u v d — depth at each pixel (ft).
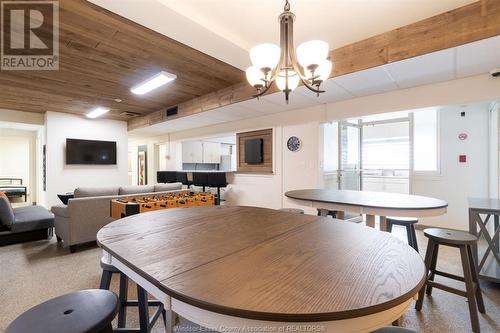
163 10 6.48
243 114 16.43
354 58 9.03
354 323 2.10
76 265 9.52
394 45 8.16
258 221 5.18
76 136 19.97
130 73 11.33
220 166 30.30
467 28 6.91
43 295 7.33
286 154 15.79
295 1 6.66
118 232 4.37
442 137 14.33
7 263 9.73
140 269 2.81
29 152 23.97
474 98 9.35
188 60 10.07
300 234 4.20
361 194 9.44
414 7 7.03
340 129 16.29
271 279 2.54
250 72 6.45
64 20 7.35
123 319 5.42
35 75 11.47
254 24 7.75
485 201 8.28
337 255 3.20
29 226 12.21
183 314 2.49
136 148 31.01
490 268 7.82
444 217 14.19
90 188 12.37
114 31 7.95
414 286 2.39
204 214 5.90
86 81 12.31
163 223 5.02
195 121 18.72
